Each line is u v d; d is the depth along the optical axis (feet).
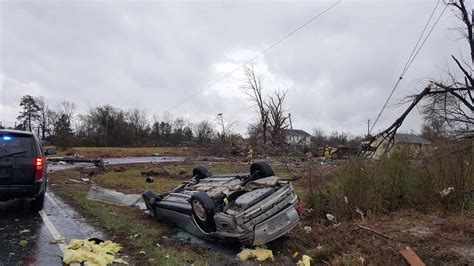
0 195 27.63
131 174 71.87
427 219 26.55
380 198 29.32
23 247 20.86
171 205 26.96
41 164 28.84
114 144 217.77
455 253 19.62
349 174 30.19
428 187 29.84
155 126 297.94
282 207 21.85
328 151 117.19
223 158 128.47
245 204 21.08
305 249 22.39
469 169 29.37
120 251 20.77
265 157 127.13
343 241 22.59
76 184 53.31
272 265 19.92
